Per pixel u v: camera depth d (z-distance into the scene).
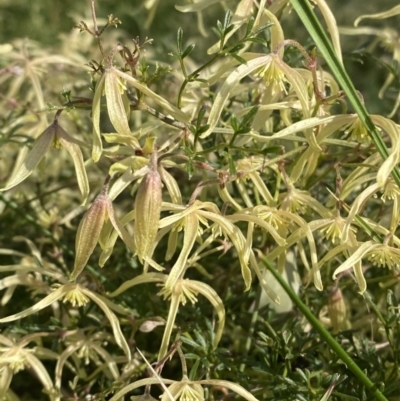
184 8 0.34
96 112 0.31
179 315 0.37
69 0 0.77
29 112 0.44
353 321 0.39
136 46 0.32
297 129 0.31
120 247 0.42
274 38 0.33
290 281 0.36
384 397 0.32
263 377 0.36
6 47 0.41
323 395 0.32
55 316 0.38
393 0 0.69
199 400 0.31
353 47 0.68
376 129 0.31
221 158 0.35
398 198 0.32
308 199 0.33
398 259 0.32
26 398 0.41
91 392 0.39
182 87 0.32
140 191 0.30
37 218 0.45
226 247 0.35
